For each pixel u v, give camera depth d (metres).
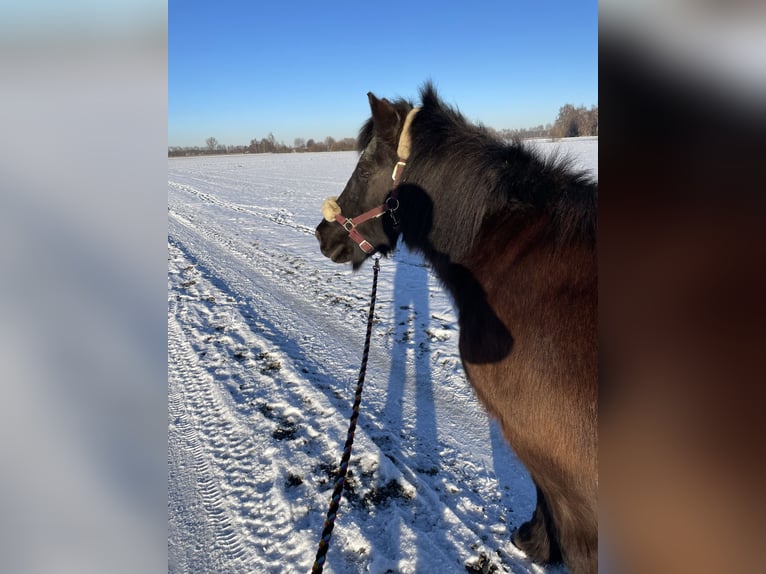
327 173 30.66
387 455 3.27
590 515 1.64
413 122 2.21
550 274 1.63
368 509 2.78
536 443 1.64
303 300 6.63
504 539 2.55
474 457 3.26
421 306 6.24
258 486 2.98
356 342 5.19
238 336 5.36
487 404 1.88
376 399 4.00
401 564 2.38
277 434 3.51
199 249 9.82
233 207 15.98
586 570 1.79
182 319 5.92
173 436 3.54
